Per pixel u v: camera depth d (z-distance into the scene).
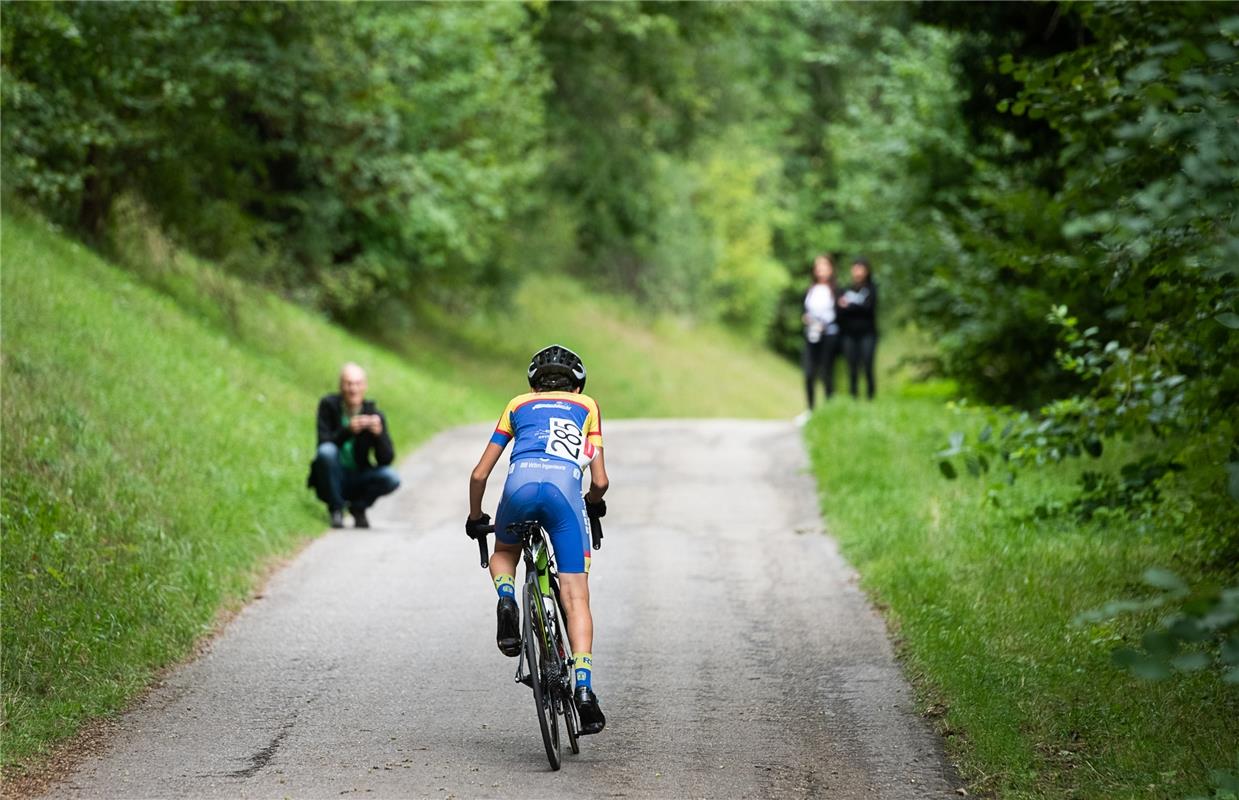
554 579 27.06
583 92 139.88
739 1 131.12
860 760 25.97
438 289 127.38
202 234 82.88
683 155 161.88
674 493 57.28
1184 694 26.36
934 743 26.95
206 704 29.44
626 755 26.28
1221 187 23.80
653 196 156.12
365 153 96.69
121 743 26.80
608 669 32.28
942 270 68.44
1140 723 25.45
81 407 45.56
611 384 154.25
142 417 48.62
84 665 30.50
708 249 191.75
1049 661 29.86
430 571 42.81
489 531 26.33
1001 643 31.42
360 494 50.38
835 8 102.38
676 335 188.00
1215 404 31.22
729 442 72.50
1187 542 37.06
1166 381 32.16
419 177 99.06
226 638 34.94
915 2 63.81
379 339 125.06
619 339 172.00
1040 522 42.38
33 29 54.69
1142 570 36.47
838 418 70.12
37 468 39.59
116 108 68.00
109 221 73.94
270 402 64.00
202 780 24.69
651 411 152.12
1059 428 35.38
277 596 39.47
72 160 67.88
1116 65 32.16
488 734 27.61
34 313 52.38
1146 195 25.03
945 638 32.31
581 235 156.50
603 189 146.00
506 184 118.62
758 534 48.75
